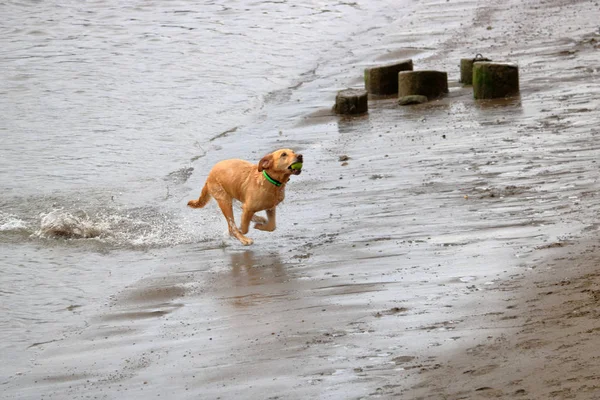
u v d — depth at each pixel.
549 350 8.48
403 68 26.22
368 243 13.37
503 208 14.06
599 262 10.86
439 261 12.03
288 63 32.47
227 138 22.47
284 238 14.30
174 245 14.93
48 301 12.71
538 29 33.16
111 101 27.06
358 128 21.91
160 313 11.75
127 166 20.34
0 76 30.33
